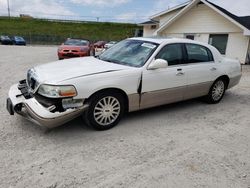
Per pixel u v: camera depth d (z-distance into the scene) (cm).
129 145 345
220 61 552
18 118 415
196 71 489
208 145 357
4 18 6003
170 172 285
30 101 350
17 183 253
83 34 5538
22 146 326
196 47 502
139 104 418
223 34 1602
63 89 333
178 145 353
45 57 1548
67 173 274
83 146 335
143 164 299
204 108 533
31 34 4694
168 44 452
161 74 429
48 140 347
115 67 399
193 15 1725
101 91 370
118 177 271
